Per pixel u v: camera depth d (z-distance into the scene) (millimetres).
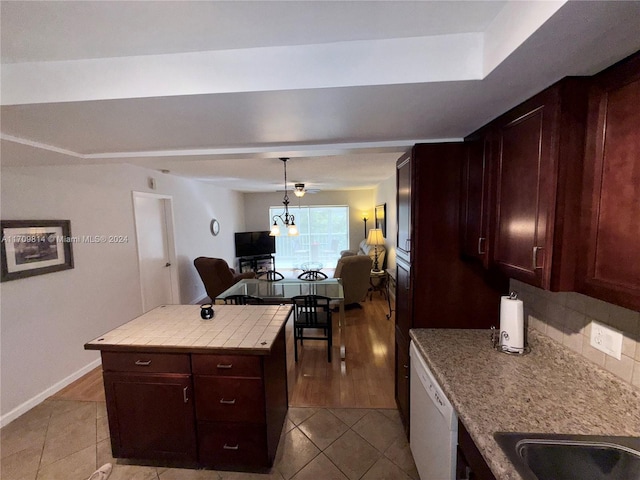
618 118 854
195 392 1690
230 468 1817
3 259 2207
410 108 1297
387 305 5055
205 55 1111
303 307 3482
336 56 1075
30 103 1181
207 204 5871
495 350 1501
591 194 942
